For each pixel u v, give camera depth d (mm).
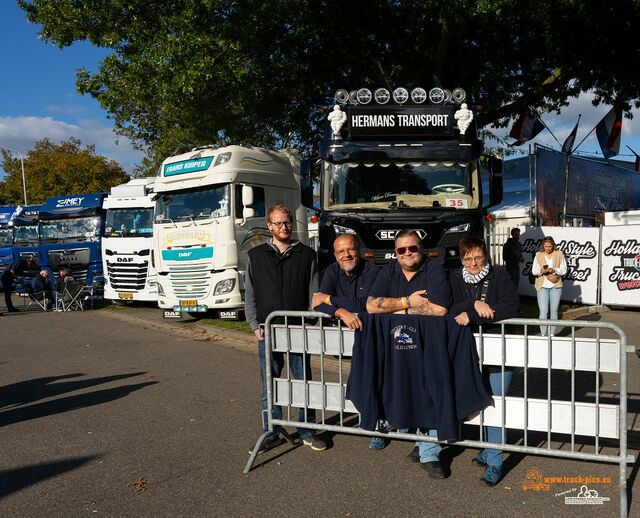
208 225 11445
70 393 7004
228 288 11320
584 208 18172
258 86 13805
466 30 13781
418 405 4266
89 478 4418
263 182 12039
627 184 20906
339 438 5148
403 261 4230
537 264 9539
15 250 19562
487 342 4148
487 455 4195
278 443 5016
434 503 3857
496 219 18531
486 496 3938
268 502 3936
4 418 6070
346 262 4848
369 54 15016
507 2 10789
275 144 16312
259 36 12617
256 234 11852
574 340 3912
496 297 4156
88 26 12805
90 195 17516
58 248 16922
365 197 8500
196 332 11414
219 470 4496
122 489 4199
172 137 17734
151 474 4457
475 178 8422
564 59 13969
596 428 3855
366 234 8062
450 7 11289
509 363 4098
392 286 4383
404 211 8156
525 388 4055
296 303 4852
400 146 8469
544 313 9562
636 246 11781
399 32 14375
